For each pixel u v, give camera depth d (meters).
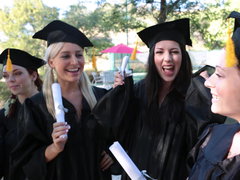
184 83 2.35
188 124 2.22
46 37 2.45
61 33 2.27
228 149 1.38
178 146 2.26
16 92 2.77
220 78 1.33
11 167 2.28
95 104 2.48
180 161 2.26
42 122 2.29
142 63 14.58
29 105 2.34
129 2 13.87
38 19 18.58
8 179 2.52
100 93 2.73
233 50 1.22
